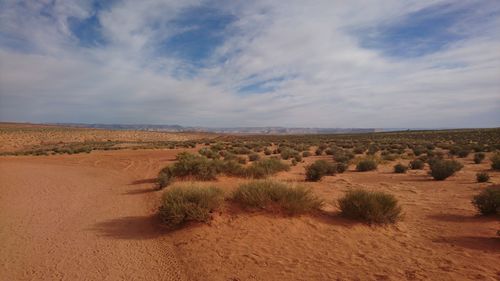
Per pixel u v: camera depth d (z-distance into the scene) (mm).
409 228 8133
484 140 54812
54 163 28812
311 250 6664
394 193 12688
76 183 16719
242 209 9055
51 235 8016
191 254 6625
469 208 9828
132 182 16812
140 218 9500
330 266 5879
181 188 9594
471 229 7855
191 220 8328
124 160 29281
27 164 27859
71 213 10242
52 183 16703
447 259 6105
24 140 79000
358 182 15672
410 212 9648
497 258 6094
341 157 25141
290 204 8766
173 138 115250
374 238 7355
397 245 6926
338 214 8969
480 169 19734
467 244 6875
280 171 18891
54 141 84000
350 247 6812
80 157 34156
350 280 5309
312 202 9109
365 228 8000
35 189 14828
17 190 14539
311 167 16203
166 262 6312
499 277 5312
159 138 111375
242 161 24859
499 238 7148
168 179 14367
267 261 6145
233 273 5699
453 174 16594
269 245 6945
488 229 7801
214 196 8938
